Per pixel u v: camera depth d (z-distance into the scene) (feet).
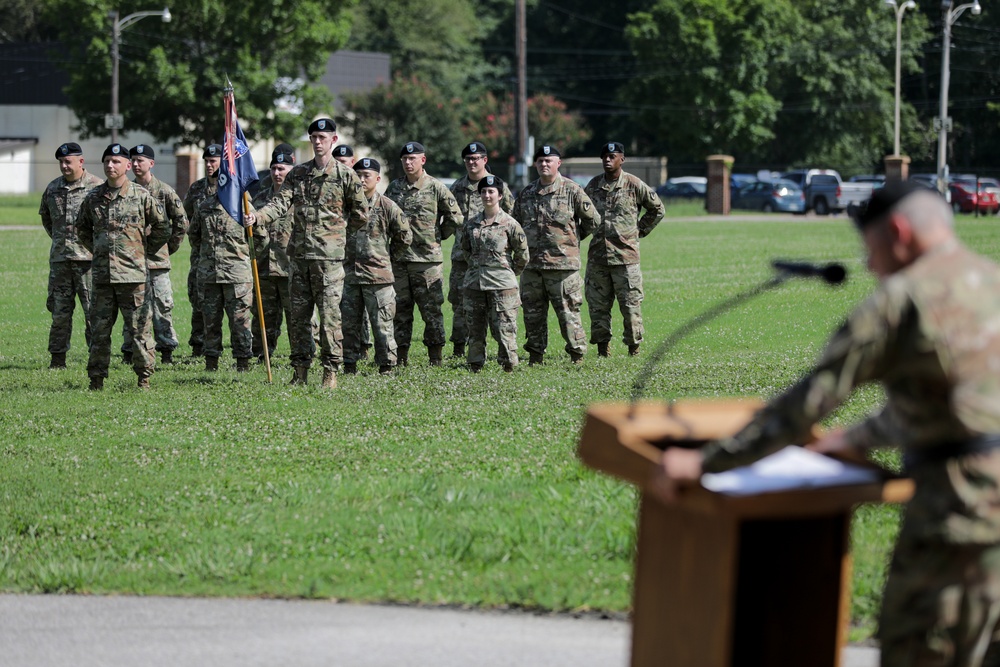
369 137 443.32
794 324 113.39
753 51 424.87
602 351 94.58
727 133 428.15
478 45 577.43
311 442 62.49
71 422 69.72
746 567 26.30
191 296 99.55
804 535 26.25
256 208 92.84
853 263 175.52
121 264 80.48
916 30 449.48
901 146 470.80
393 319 88.48
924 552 23.82
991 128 496.64
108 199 80.43
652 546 25.86
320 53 374.84
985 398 23.24
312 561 43.29
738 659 26.48
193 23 357.00
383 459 58.08
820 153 451.94
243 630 37.40
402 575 41.52
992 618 23.72
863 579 39.29
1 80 458.91
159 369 92.27
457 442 61.21
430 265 91.86
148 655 35.63
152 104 360.69
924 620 23.90
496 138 449.89
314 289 80.59
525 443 60.44
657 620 25.66
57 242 93.61
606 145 92.38
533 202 89.25
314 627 37.52
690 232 260.62
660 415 27.20
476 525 46.19
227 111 82.58
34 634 37.45
